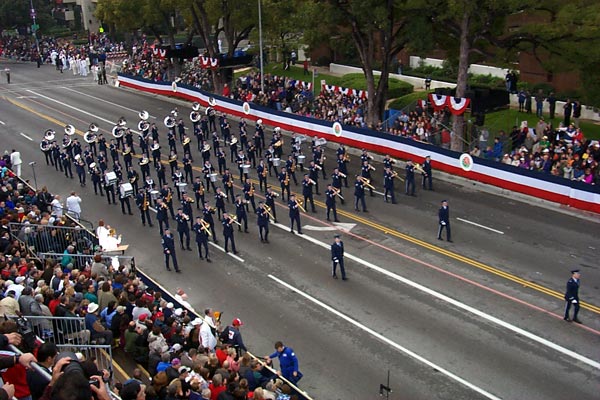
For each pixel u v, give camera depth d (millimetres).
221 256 25953
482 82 49094
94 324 15453
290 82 52188
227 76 57375
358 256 25109
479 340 19031
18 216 23750
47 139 38719
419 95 46250
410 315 20594
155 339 15531
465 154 33438
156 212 30688
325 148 40469
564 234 26375
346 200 31422
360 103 44531
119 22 63875
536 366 17672
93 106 54250
